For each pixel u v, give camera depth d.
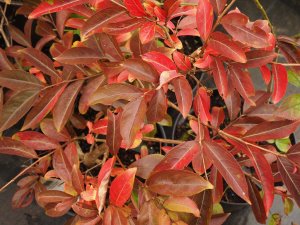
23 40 0.77
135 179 0.55
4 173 0.97
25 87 0.59
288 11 1.16
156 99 0.52
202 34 0.50
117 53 0.58
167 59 0.50
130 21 0.52
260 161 0.53
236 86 0.55
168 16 0.53
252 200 0.58
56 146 0.64
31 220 0.95
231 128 0.63
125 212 0.52
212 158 0.50
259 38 0.50
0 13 0.90
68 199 0.56
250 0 1.16
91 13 0.61
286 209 0.69
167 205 0.50
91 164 0.77
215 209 0.71
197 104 0.56
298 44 0.62
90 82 0.60
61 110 0.58
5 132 0.95
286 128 0.54
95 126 0.64
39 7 0.52
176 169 0.50
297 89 1.09
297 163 0.53
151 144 0.86
